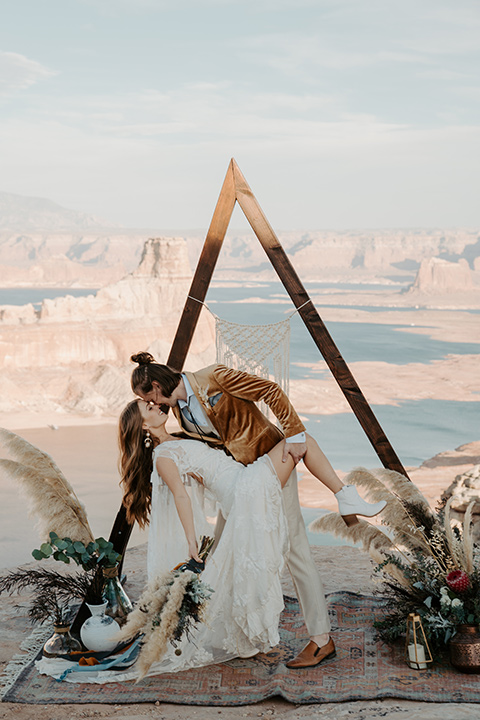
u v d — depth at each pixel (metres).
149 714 2.85
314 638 3.31
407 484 3.75
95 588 3.52
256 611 3.17
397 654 3.38
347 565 5.09
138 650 3.40
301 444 3.28
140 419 3.42
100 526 27.08
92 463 41.25
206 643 3.40
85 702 2.97
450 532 3.52
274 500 3.22
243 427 3.34
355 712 2.79
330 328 158.38
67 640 3.48
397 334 147.38
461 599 3.31
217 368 3.37
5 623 3.98
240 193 4.04
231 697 2.99
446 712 2.74
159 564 3.43
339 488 3.33
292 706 2.91
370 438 3.98
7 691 3.09
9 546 22.33
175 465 3.28
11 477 3.54
